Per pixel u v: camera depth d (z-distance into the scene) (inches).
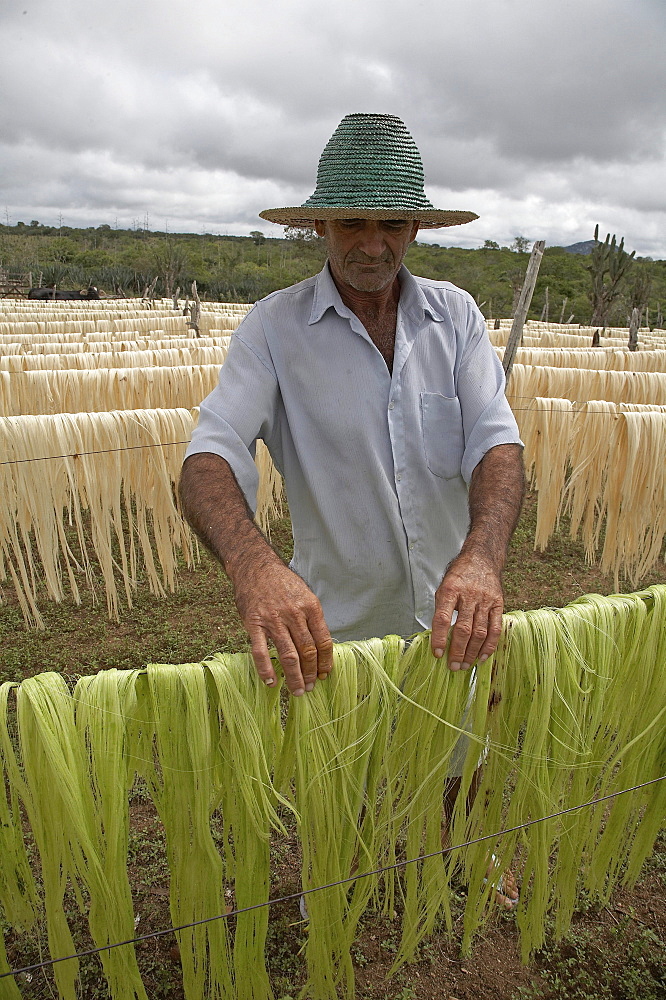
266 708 56.6
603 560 203.3
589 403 204.4
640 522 194.1
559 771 67.7
